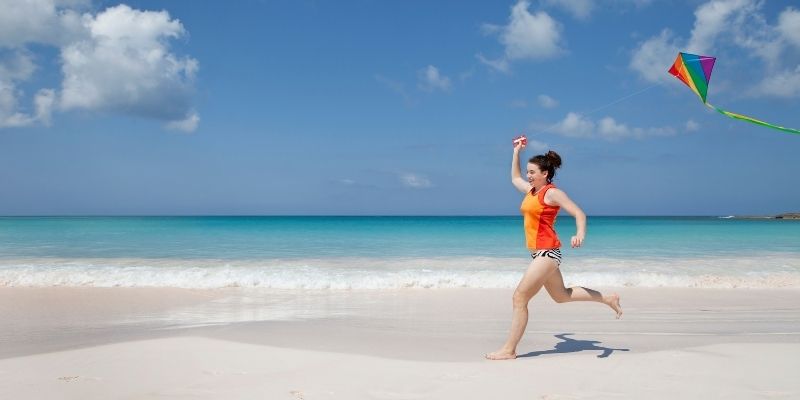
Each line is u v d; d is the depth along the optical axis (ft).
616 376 13.14
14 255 52.19
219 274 36.73
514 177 16.70
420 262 47.55
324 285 33.55
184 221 174.40
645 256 51.93
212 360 14.64
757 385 12.39
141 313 24.53
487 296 29.71
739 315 23.75
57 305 26.55
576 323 21.68
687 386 12.32
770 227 116.88
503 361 14.73
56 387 12.35
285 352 15.47
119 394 11.79
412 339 18.03
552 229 14.99
